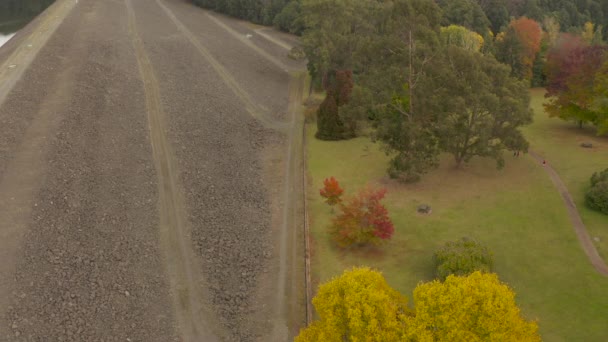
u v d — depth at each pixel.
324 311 20.00
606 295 27.72
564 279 29.30
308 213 37.72
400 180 42.22
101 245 32.25
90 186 38.78
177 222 35.72
